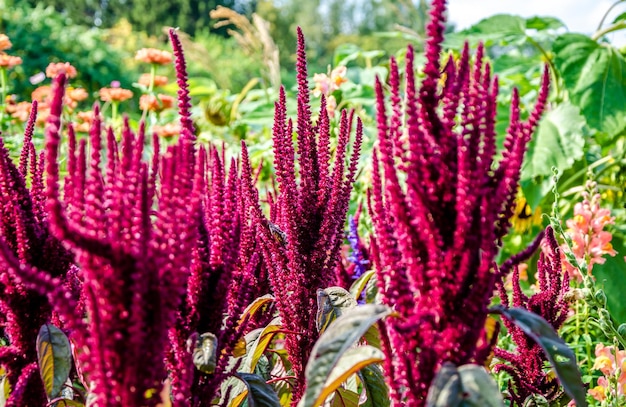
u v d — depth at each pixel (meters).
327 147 2.27
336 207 2.23
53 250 1.94
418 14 6.50
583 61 4.99
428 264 1.51
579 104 4.88
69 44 13.98
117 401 1.43
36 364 1.88
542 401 2.12
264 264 2.50
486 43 5.37
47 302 1.89
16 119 5.45
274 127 2.25
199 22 45.91
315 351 1.51
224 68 18.19
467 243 1.49
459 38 5.36
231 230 1.82
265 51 7.09
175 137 6.34
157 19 46.06
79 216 1.48
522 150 1.56
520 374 2.22
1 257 1.37
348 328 1.53
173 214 1.50
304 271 2.22
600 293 2.39
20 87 12.27
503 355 2.23
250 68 20.25
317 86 4.38
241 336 2.06
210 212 2.05
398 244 1.64
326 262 2.27
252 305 2.33
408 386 1.52
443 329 1.52
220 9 6.93
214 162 1.86
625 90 4.92
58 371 1.79
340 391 2.20
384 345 1.56
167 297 1.49
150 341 1.46
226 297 1.80
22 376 1.85
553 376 2.21
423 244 1.52
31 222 1.94
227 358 1.84
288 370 2.51
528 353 2.19
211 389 1.76
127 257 1.43
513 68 5.64
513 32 5.27
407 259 1.54
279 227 2.43
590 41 5.08
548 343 1.52
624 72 4.95
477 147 1.54
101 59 14.52
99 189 1.45
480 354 1.56
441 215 1.54
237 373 1.96
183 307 1.74
